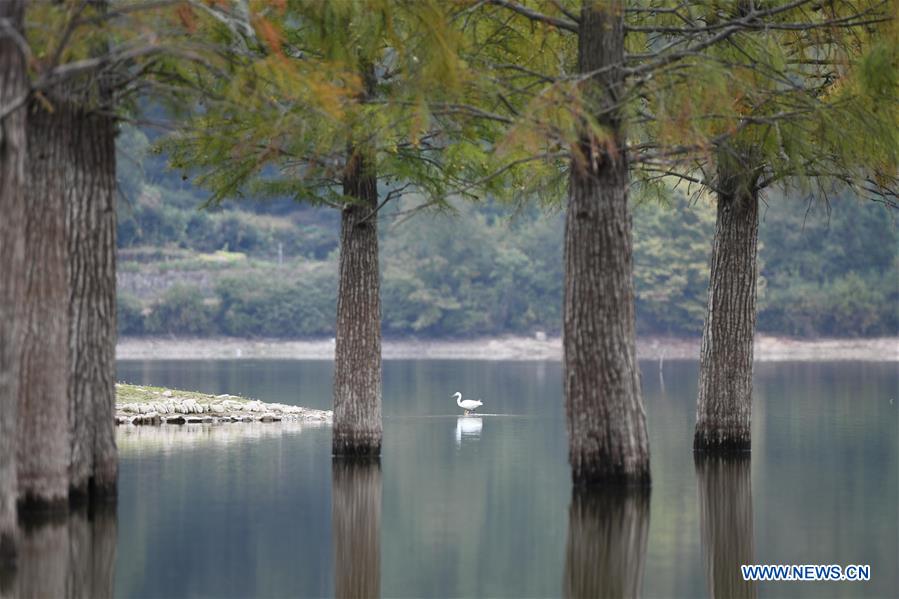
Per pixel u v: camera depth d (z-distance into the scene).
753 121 41.81
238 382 130.75
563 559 34.88
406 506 43.53
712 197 62.00
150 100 39.16
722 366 55.69
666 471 51.38
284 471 51.56
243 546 36.12
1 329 30.55
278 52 35.56
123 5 36.47
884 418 79.56
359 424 56.00
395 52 47.16
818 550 35.78
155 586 30.88
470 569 33.66
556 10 46.19
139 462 54.03
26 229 36.31
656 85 39.31
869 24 44.91
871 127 41.75
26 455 37.00
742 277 55.16
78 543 35.31
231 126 45.38
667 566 33.94
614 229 42.72
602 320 42.88
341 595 30.72
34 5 33.84
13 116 30.47
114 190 40.25
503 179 51.72
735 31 42.50
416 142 41.00
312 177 51.72
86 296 39.78
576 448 43.59
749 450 55.88
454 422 81.44
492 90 41.66
